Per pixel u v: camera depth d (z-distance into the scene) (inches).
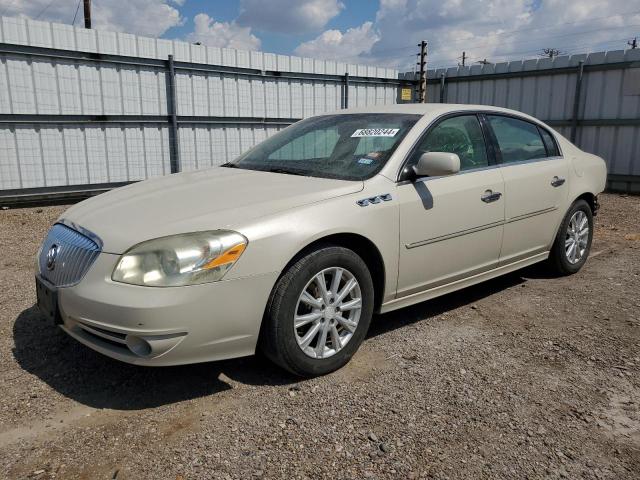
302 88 513.0
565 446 101.2
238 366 131.0
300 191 128.6
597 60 475.5
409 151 144.8
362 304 131.5
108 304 105.9
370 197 132.7
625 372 129.8
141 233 111.0
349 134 158.7
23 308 168.6
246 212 117.3
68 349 139.6
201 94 447.8
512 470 94.3
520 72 525.0
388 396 117.8
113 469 93.7
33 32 362.0
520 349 142.2
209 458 96.6
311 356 123.3
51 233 132.7
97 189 409.4
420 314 167.3
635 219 335.3
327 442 101.3
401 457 97.3
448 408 113.2
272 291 116.6
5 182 368.2
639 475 93.7
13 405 113.7
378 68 571.8
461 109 165.5
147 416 110.0
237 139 477.4
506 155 174.1
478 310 170.7
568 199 195.3
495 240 166.9
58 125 383.6
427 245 145.6
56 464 95.0
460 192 152.3
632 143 464.8
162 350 106.3
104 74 397.1
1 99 357.1
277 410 112.0
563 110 503.5
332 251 123.8
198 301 106.8
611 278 204.4
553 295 185.0
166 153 438.0
